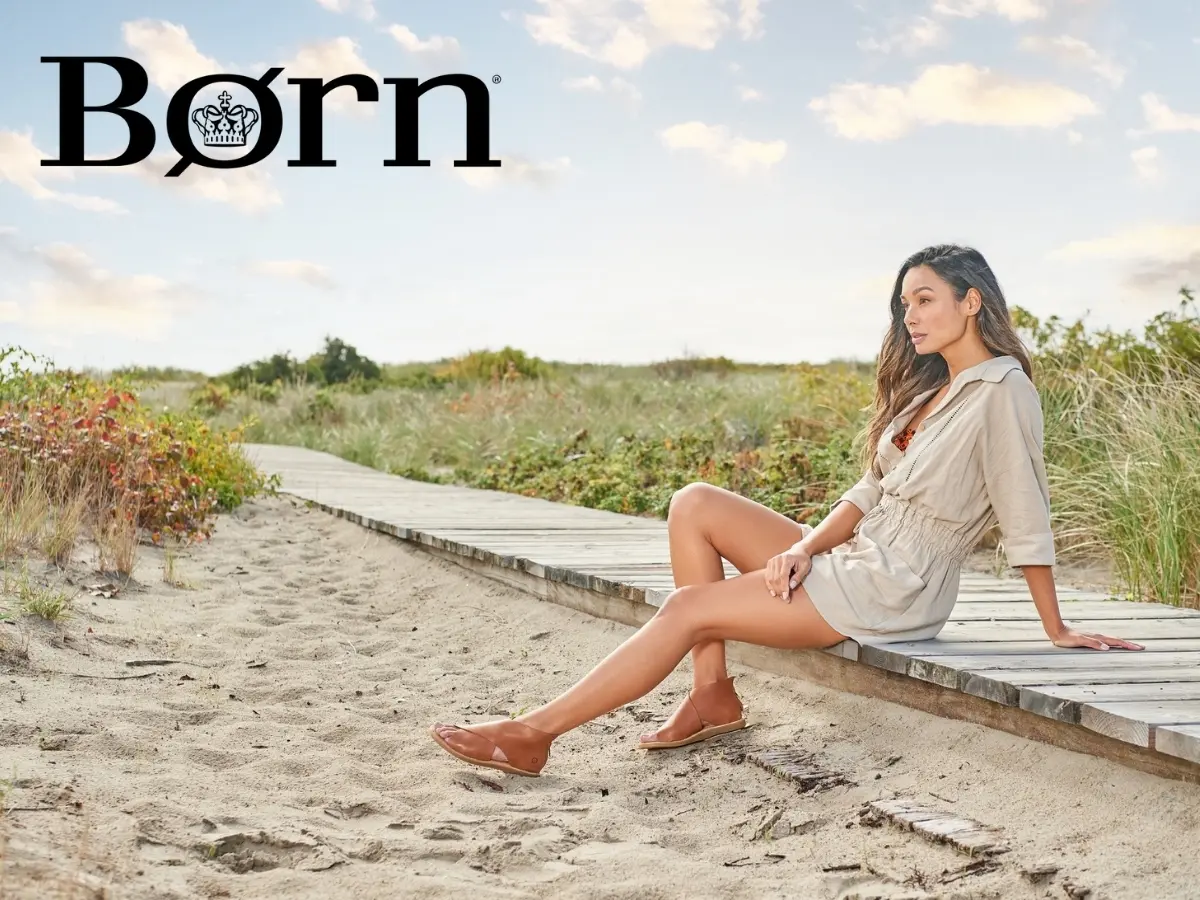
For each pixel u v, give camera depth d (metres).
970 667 3.23
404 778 3.43
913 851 2.74
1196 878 2.38
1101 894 2.37
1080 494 7.12
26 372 8.51
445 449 15.88
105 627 5.05
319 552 7.91
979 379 3.38
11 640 4.41
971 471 3.42
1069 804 2.80
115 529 6.42
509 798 3.27
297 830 2.84
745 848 2.92
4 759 3.16
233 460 9.77
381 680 4.73
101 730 3.59
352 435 17.86
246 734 3.76
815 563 3.51
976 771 3.09
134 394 9.27
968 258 3.41
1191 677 3.15
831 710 3.71
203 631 5.32
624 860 2.75
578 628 5.25
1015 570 6.66
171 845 2.68
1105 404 7.83
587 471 10.93
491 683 4.66
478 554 6.39
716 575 3.76
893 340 3.62
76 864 2.41
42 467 7.02
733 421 13.03
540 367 24.77
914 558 3.48
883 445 3.57
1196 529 5.71
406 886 2.53
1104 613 4.39
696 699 3.70
